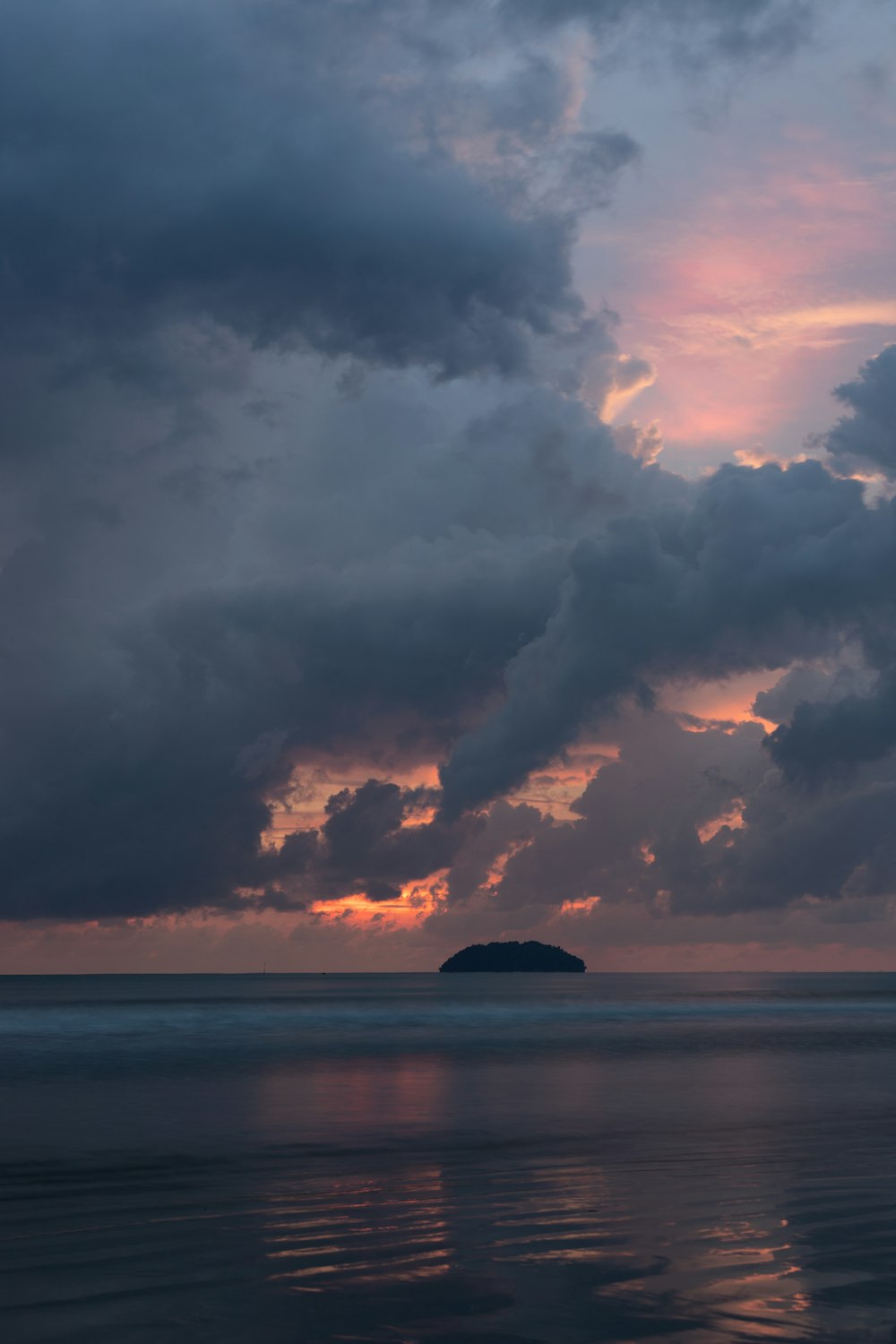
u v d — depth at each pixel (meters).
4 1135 25.61
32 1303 11.47
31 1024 91.62
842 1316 10.92
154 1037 72.31
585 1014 113.69
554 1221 15.38
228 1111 30.34
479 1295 11.70
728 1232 14.58
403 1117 28.77
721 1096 34.22
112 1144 24.08
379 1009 128.62
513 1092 35.47
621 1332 10.44
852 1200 16.89
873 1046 62.28
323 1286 12.09
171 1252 13.73
